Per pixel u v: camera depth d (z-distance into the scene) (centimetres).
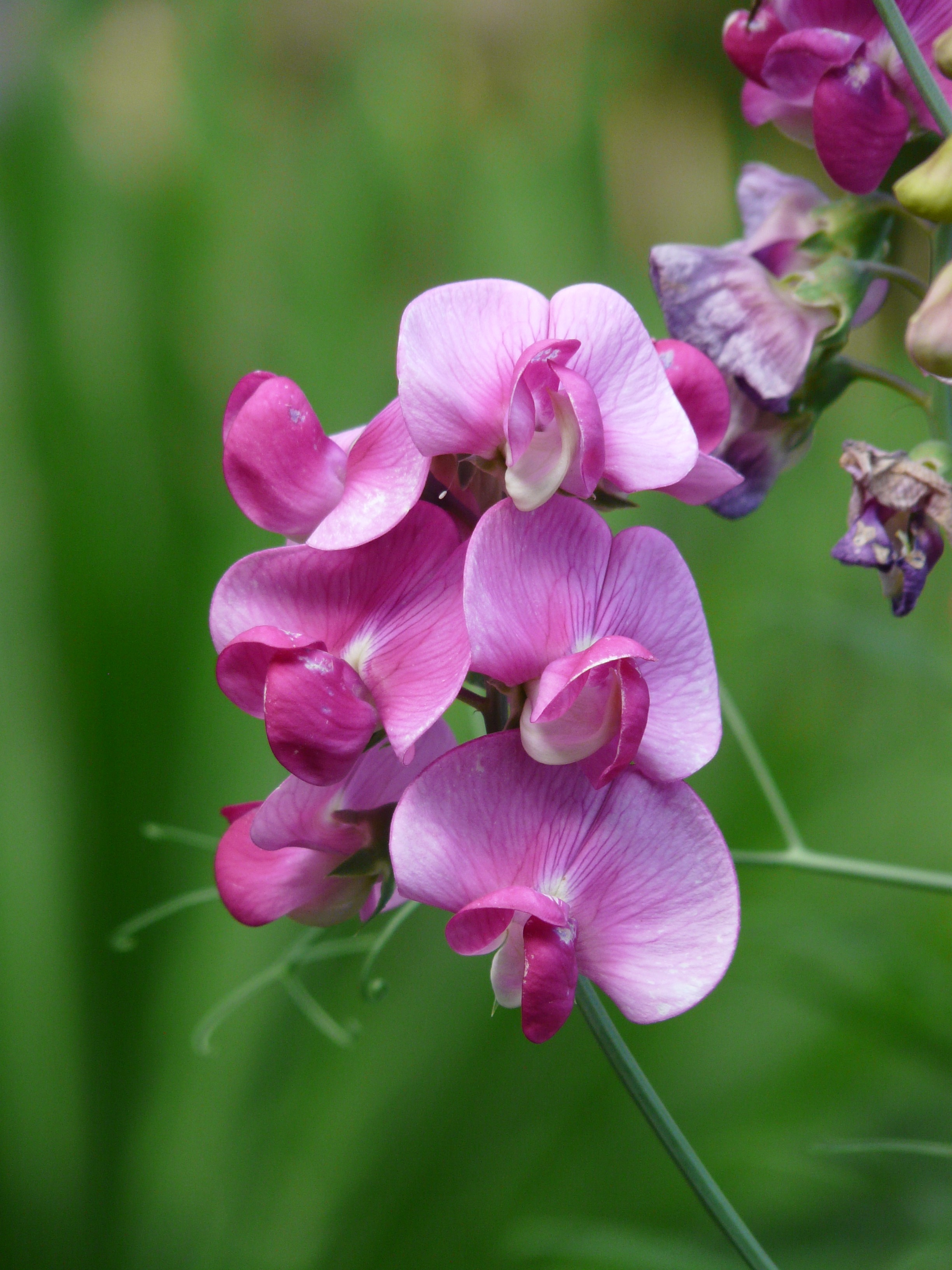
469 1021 44
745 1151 42
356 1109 44
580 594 27
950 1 30
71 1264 44
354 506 27
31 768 47
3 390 52
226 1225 43
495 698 28
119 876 46
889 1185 40
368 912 29
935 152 29
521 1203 42
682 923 27
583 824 27
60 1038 45
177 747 48
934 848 48
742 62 31
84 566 49
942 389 31
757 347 31
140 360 54
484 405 27
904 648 42
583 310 27
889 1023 39
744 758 48
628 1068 27
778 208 32
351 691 27
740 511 32
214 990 45
